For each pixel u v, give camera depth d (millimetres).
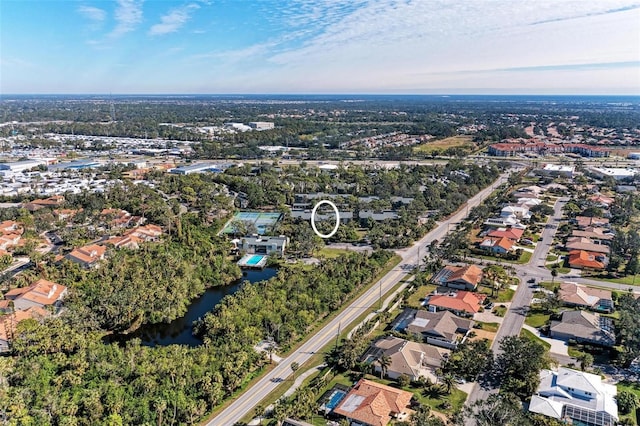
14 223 183750
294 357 101688
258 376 94500
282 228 188500
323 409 83562
